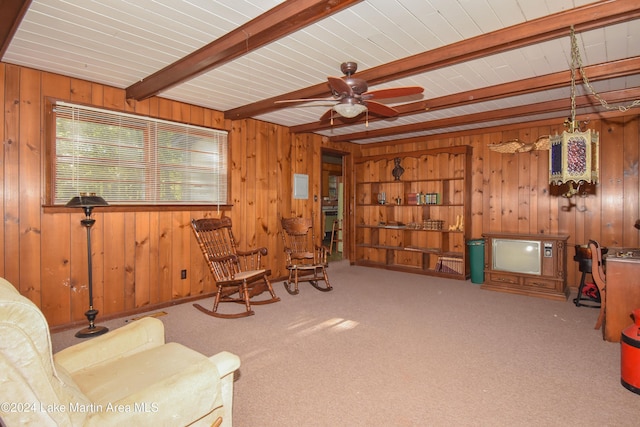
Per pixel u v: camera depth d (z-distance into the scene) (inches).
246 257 186.9
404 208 250.7
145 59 113.2
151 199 150.7
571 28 86.0
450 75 125.6
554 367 98.0
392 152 255.3
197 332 123.6
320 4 76.5
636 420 74.1
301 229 195.9
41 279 122.6
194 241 165.2
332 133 230.5
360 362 100.3
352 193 262.5
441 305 157.4
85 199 114.4
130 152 144.1
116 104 139.6
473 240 204.8
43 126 122.5
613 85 135.0
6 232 115.6
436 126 190.7
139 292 146.7
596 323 128.0
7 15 80.9
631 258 114.9
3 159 114.7
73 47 104.3
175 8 83.4
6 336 35.4
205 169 170.2
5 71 114.9
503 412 76.6
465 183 211.9
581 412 76.9
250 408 77.6
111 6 82.3
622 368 88.3
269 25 85.4
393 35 96.7
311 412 76.2
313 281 197.8
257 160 194.1
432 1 80.4
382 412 76.3
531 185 198.5
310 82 135.3
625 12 79.0
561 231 188.9
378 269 244.8
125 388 51.7
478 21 89.4
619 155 172.7
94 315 124.0
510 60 112.4
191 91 145.8
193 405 49.2
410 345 112.4
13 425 35.3
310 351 107.8
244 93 148.7
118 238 140.5
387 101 153.9
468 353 106.5
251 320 136.7
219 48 98.6
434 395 83.3
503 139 207.8
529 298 170.4
